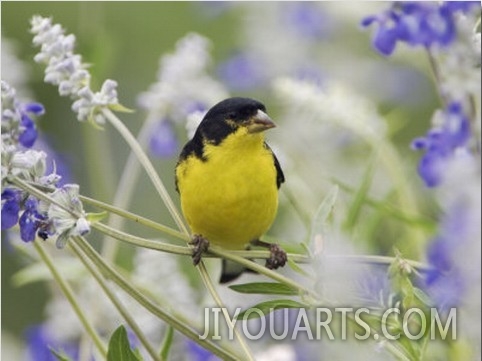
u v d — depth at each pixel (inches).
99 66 457.7
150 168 339.6
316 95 425.4
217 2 674.8
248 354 297.7
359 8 556.7
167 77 455.8
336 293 304.0
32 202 291.3
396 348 310.5
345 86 580.7
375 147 418.3
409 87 625.9
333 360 368.8
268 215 399.5
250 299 410.6
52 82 349.7
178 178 402.0
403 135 621.0
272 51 629.3
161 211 624.1
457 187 227.9
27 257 470.0
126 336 282.2
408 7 323.0
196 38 463.2
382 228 455.5
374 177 485.4
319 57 629.3
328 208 322.0
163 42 710.5
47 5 720.3
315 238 316.2
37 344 443.2
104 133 509.7
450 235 227.3
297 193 446.0
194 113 402.9
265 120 390.3
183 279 415.2
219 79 625.3
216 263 482.9
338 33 636.7
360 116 424.5
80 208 291.4
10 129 314.0
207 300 411.8
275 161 405.7
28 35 705.6
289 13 642.2
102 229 296.4
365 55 631.8
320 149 511.8
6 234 542.0
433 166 309.9
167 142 455.5
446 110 301.4
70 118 674.8
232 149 390.3
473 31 293.3
